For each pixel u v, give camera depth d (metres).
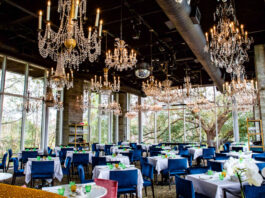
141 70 9.21
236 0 6.64
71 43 4.14
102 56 11.06
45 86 12.16
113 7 6.66
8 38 8.75
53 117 12.61
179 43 9.29
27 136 11.16
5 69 10.40
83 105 13.09
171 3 4.84
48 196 0.92
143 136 18.09
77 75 12.25
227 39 6.21
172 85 16.75
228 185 3.49
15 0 6.17
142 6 6.85
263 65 8.91
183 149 9.46
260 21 7.66
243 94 10.13
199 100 12.22
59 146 11.65
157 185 6.64
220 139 15.64
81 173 4.28
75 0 3.49
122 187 4.61
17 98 10.89
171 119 17.50
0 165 7.52
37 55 9.77
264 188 2.95
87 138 14.73
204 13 7.28
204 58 8.45
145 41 9.27
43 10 6.52
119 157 7.56
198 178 3.96
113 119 17.27
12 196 0.95
